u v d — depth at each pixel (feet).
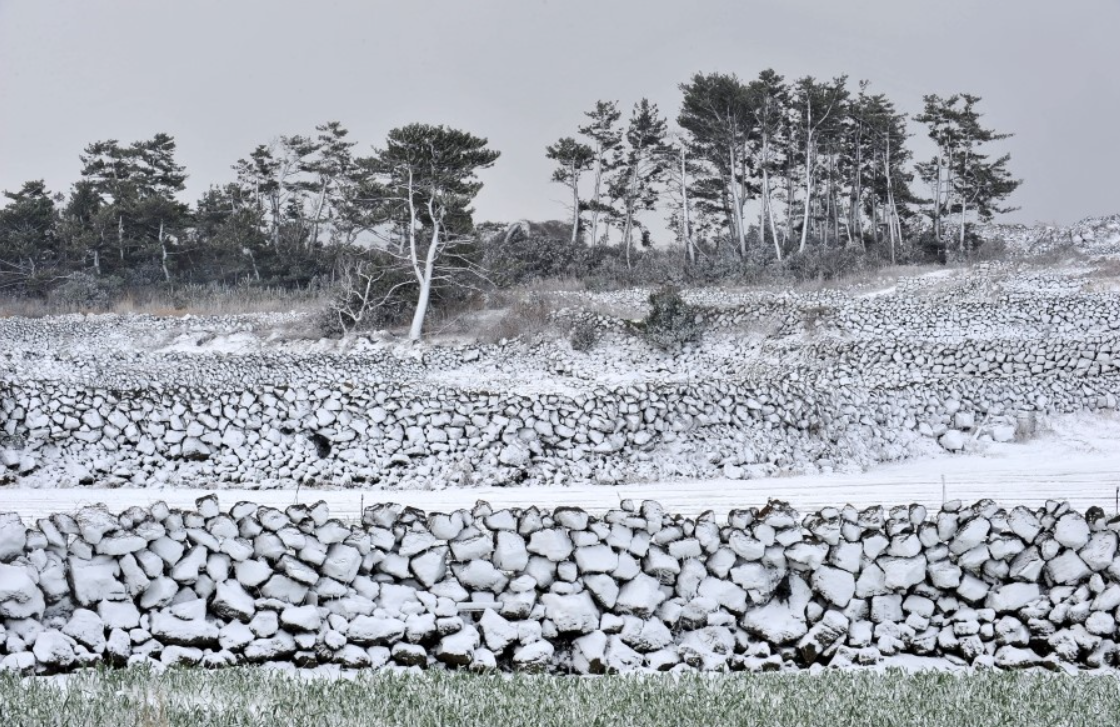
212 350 383.24
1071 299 363.35
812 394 255.29
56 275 600.80
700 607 92.48
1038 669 90.48
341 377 347.36
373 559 89.92
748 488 202.08
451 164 429.79
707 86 569.64
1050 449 261.65
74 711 65.46
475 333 386.93
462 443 221.87
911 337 359.25
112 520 85.87
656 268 497.05
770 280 459.73
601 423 229.25
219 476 209.97
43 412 210.18
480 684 78.54
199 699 70.69
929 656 94.43
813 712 73.20
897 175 636.07
